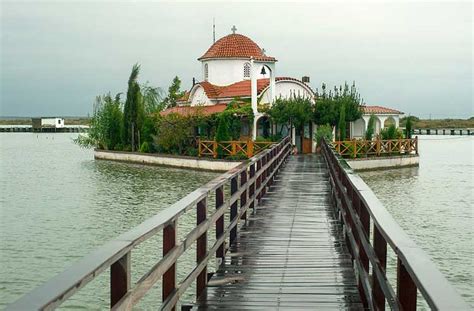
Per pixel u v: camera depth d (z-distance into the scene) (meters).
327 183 19.84
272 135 42.94
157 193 29.53
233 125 42.88
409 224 21.09
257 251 9.67
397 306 3.28
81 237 18.41
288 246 10.05
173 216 4.79
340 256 9.27
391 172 40.81
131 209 24.31
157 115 49.16
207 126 44.97
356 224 6.52
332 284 7.67
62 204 26.00
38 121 158.00
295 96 43.66
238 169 9.95
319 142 41.00
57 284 2.55
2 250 16.44
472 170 43.06
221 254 8.64
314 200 15.71
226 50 52.28
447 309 2.04
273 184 19.59
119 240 3.62
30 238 18.22
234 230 10.26
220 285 7.66
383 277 4.04
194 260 14.88
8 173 41.62
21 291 12.55
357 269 6.90
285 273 8.27
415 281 2.54
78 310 11.13
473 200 27.33
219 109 46.16
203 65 53.69
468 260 15.58
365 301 6.24
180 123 44.44
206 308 6.65
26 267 14.50
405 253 2.94
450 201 27.03
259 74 48.16
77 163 50.56
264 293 7.28
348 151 40.31
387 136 45.28
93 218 22.08
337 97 43.59
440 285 2.35
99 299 11.74
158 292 12.06
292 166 27.67
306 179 21.27
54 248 16.73
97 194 29.44
